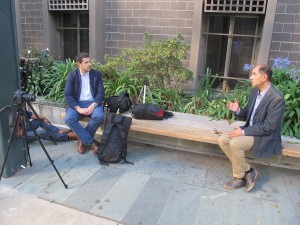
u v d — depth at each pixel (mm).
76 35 6266
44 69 4867
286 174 3189
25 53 5434
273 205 2617
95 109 3455
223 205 2598
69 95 3432
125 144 3273
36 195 2641
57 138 3768
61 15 6242
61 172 3057
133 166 3246
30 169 3094
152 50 3945
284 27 4734
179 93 4500
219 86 5449
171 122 3396
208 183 2951
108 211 2457
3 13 2613
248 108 2895
